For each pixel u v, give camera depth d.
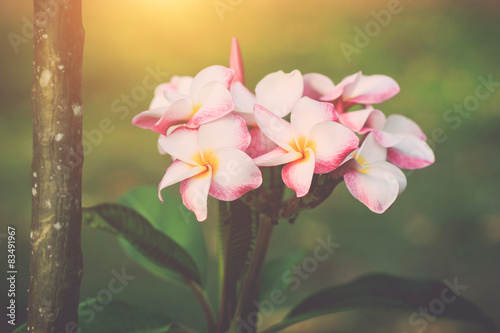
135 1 4.23
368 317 1.66
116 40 3.79
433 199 2.27
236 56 0.82
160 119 0.76
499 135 2.70
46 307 0.73
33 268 0.73
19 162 2.46
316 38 3.94
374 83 0.83
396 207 2.24
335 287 0.86
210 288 1.78
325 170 0.74
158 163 2.50
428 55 3.60
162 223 0.99
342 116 0.79
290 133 0.75
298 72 0.78
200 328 1.62
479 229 2.08
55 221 0.72
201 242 0.97
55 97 0.71
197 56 3.74
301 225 2.12
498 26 3.97
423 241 2.04
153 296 1.75
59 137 0.71
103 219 0.82
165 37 3.85
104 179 2.35
